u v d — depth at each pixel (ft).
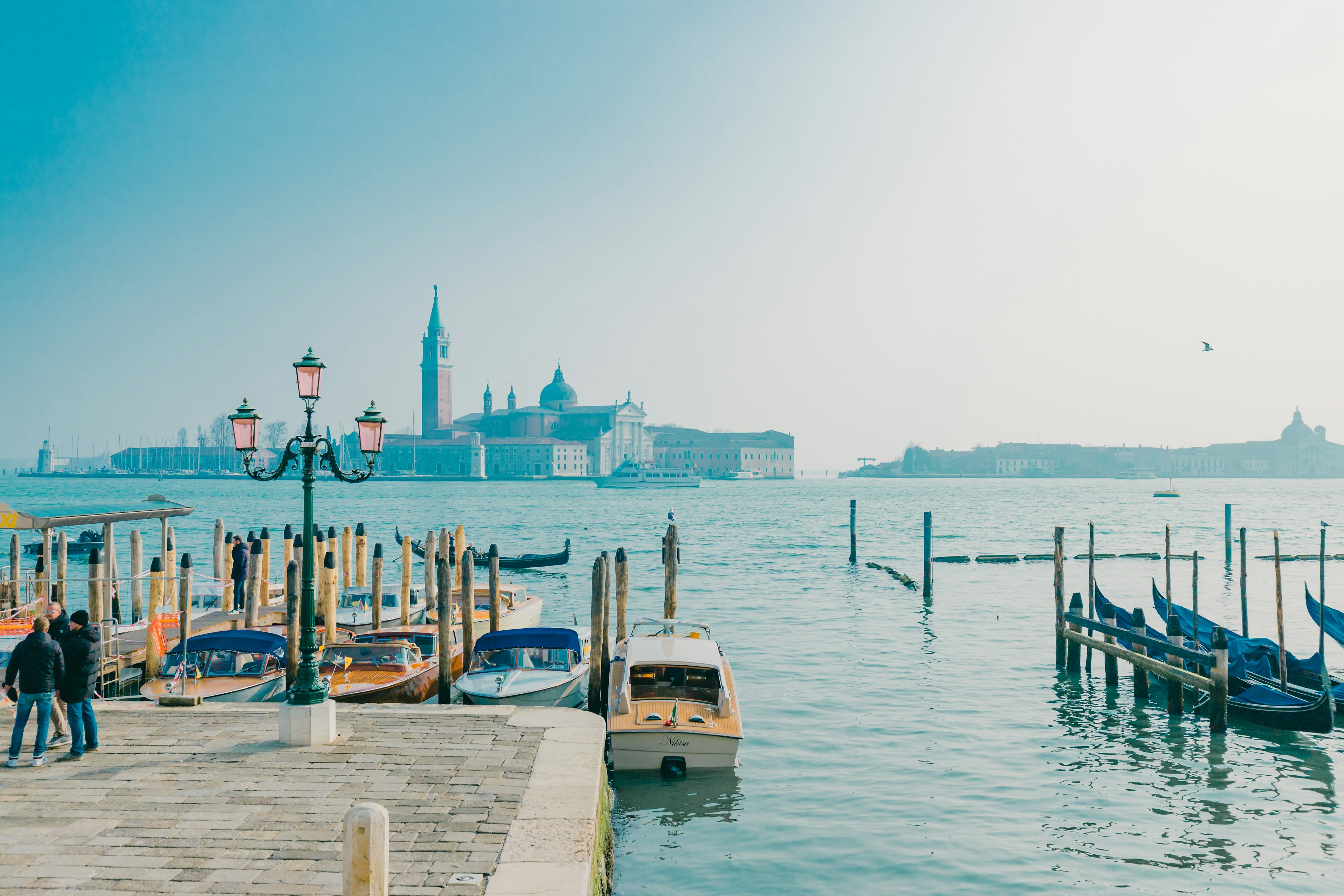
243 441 47.73
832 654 92.02
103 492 579.89
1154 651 78.54
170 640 76.64
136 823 33.01
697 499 562.25
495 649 67.21
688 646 64.34
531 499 540.52
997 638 101.14
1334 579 160.66
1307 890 42.27
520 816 33.76
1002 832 48.39
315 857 30.27
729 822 49.62
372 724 46.34
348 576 118.73
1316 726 63.87
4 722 46.93
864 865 44.65
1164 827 49.16
